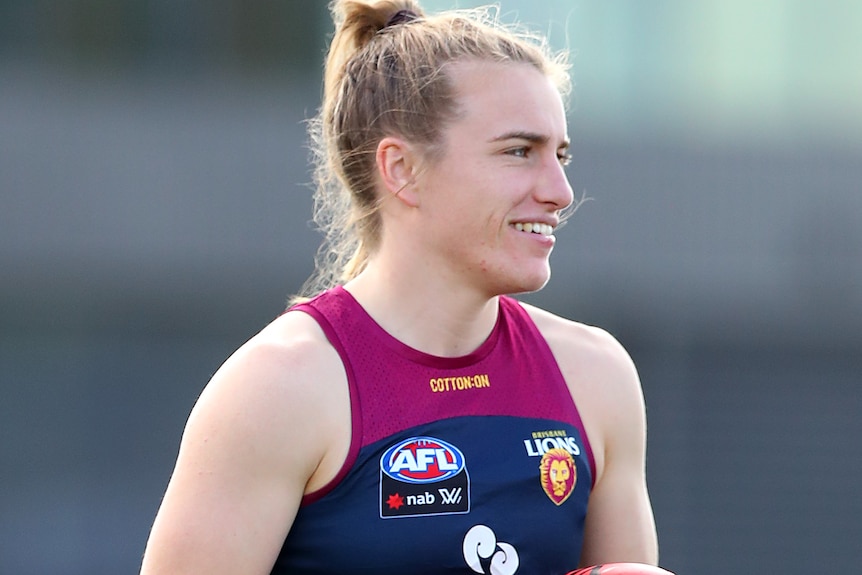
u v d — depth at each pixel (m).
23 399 26.53
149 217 27.44
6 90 27.47
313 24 28.89
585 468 7.00
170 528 6.41
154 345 27.20
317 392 6.54
